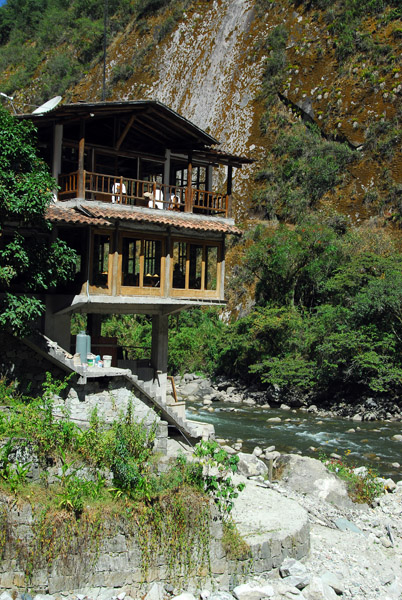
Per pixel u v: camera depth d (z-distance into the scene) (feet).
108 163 72.13
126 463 42.11
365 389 115.44
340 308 122.83
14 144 53.01
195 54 244.42
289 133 195.83
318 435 90.74
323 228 144.97
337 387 118.01
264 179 191.93
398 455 78.95
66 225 62.75
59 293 64.18
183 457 44.60
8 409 50.37
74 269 63.82
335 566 43.47
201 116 225.97
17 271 54.95
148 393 59.77
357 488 58.34
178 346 145.79
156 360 73.92
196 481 42.60
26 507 36.99
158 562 38.55
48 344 55.98
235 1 244.63
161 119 69.41
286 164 188.34
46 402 49.37
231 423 99.76
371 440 87.81
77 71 285.64
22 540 36.11
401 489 61.41
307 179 180.75
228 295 167.02
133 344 142.20
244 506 47.52
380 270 131.64
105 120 70.08
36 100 287.28
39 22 344.49
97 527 37.40
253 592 38.09
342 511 54.49
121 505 39.19
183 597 36.88
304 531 43.80
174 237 70.08
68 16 324.60
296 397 118.83
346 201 173.37
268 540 41.27
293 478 58.80
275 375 120.67
